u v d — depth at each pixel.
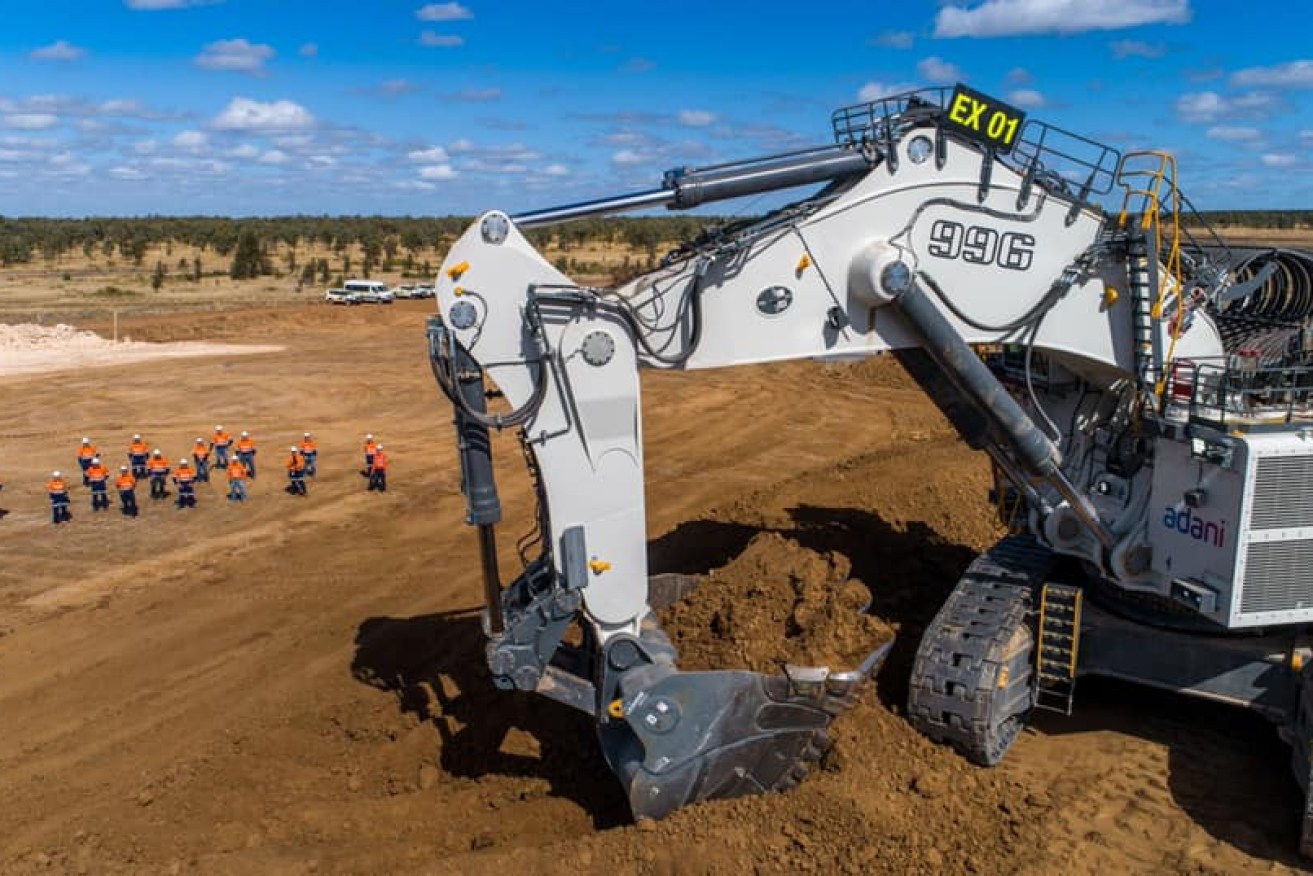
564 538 7.81
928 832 8.20
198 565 16.70
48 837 8.99
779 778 8.32
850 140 8.54
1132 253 9.16
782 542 11.09
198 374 35.34
